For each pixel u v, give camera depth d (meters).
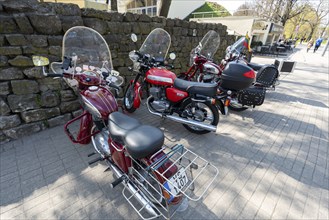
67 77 2.02
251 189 2.15
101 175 2.21
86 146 2.66
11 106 2.59
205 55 5.29
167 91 3.00
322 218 1.86
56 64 2.22
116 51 3.65
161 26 4.43
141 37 4.04
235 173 2.38
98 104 1.96
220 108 3.02
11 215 1.72
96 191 2.01
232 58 4.71
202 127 2.85
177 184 1.52
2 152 2.47
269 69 3.58
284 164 2.59
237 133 3.32
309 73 8.57
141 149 1.42
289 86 6.39
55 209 1.80
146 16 4.02
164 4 6.18
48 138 2.79
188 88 2.79
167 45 3.81
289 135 3.33
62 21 2.71
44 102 2.86
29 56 2.56
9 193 1.92
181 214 1.82
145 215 1.78
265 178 2.32
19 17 2.36
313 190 2.18
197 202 1.95
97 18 3.19
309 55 17.05
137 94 3.31
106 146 2.11
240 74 2.78
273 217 1.84
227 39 7.40
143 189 1.66
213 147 2.88
